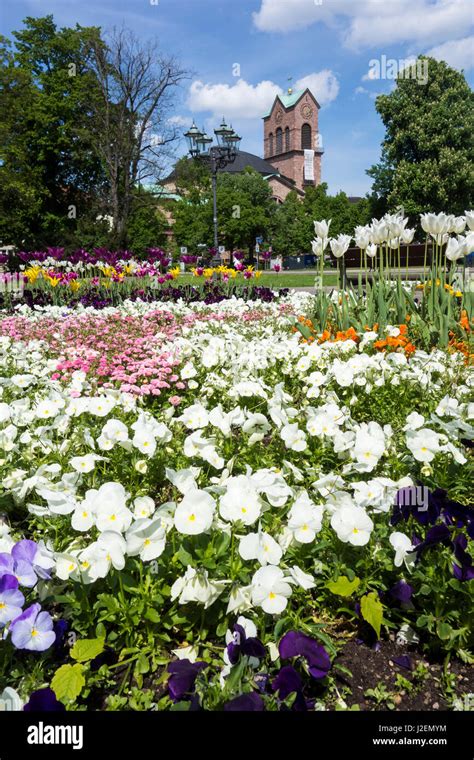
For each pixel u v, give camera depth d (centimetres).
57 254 1339
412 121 3731
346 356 494
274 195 10862
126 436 260
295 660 165
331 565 195
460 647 180
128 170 3475
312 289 1727
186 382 453
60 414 315
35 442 275
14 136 3616
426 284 632
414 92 3766
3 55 3550
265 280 2284
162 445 281
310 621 191
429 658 183
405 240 602
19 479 235
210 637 182
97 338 707
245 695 136
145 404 422
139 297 1252
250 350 479
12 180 3409
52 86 3634
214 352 452
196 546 182
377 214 4100
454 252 548
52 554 172
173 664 153
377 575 196
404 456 259
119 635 176
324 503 216
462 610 178
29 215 3662
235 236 6512
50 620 158
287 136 11950
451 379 409
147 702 157
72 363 497
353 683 173
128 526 179
